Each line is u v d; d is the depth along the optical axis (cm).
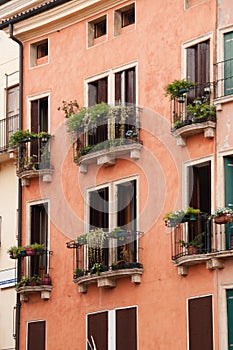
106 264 4225
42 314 4484
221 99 3969
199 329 3950
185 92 4022
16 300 4581
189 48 4131
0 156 4709
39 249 4472
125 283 4206
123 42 4359
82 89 4478
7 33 4772
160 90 4194
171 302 4050
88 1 4447
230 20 4022
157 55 4231
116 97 4356
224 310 3884
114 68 4375
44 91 4622
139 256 4169
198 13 4112
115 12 4403
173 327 4031
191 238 3994
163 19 4228
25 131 4553
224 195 3953
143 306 4138
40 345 4472
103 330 4262
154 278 4116
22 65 4712
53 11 4566
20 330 4547
